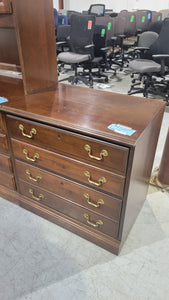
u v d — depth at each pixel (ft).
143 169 3.94
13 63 5.44
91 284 3.62
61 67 16.47
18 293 3.51
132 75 14.42
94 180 3.48
